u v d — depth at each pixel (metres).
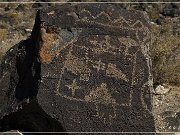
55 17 7.14
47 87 6.49
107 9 7.33
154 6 11.98
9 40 10.23
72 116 6.40
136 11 7.44
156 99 7.72
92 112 6.45
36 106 6.45
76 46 6.90
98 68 6.76
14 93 6.91
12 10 12.00
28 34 10.59
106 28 7.15
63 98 6.47
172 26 10.92
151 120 6.46
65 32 7.02
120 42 7.05
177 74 8.27
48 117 6.45
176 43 9.51
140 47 7.04
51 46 6.84
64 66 6.69
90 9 7.29
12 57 7.39
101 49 6.94
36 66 6.75
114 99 6.55
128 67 6.82
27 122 6.79
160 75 8.17
